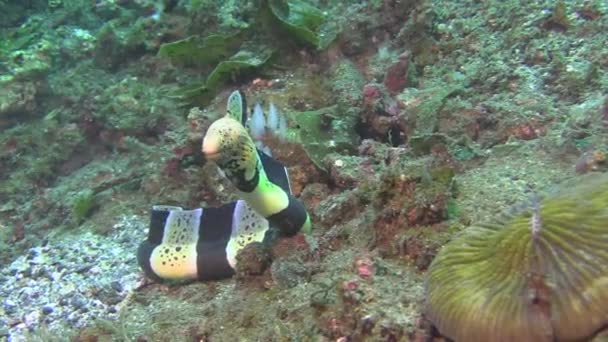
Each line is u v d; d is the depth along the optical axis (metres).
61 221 0.76
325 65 0.74
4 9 1.19
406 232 0.45
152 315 0.51
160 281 0.55
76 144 0.86
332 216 0.53
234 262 0.52
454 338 0.36
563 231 0.35
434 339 0.38
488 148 0.55
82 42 0.97
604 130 0.49
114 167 0.80
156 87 0.85
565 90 0.57
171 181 0.69
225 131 0.42
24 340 0.55
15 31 1.13
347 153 0.62
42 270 0.63
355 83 0.68
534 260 0.35
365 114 0.64
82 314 0.55
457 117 0.57
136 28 0.91
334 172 0.58
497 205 0.45
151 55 0.91
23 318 0.57
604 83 0.56
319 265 0.48
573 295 0.34
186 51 0.79
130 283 0.57
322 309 0.42
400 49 0.72
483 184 0.47
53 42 1.01
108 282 0.58
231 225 0.53
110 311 0.54
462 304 0.36
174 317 0.50
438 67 0.68
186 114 0.80
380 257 0.45
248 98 0.71
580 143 0.49
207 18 0.82
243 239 0.52
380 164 0.56
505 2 0.70
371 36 0.74
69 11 1.13
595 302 0.33
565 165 0.48
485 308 0.35
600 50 0.59
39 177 0.86
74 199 0.75
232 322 0.46
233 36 0.77
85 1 1.12
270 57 0.74
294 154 0.60
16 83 0.91
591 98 0.55
